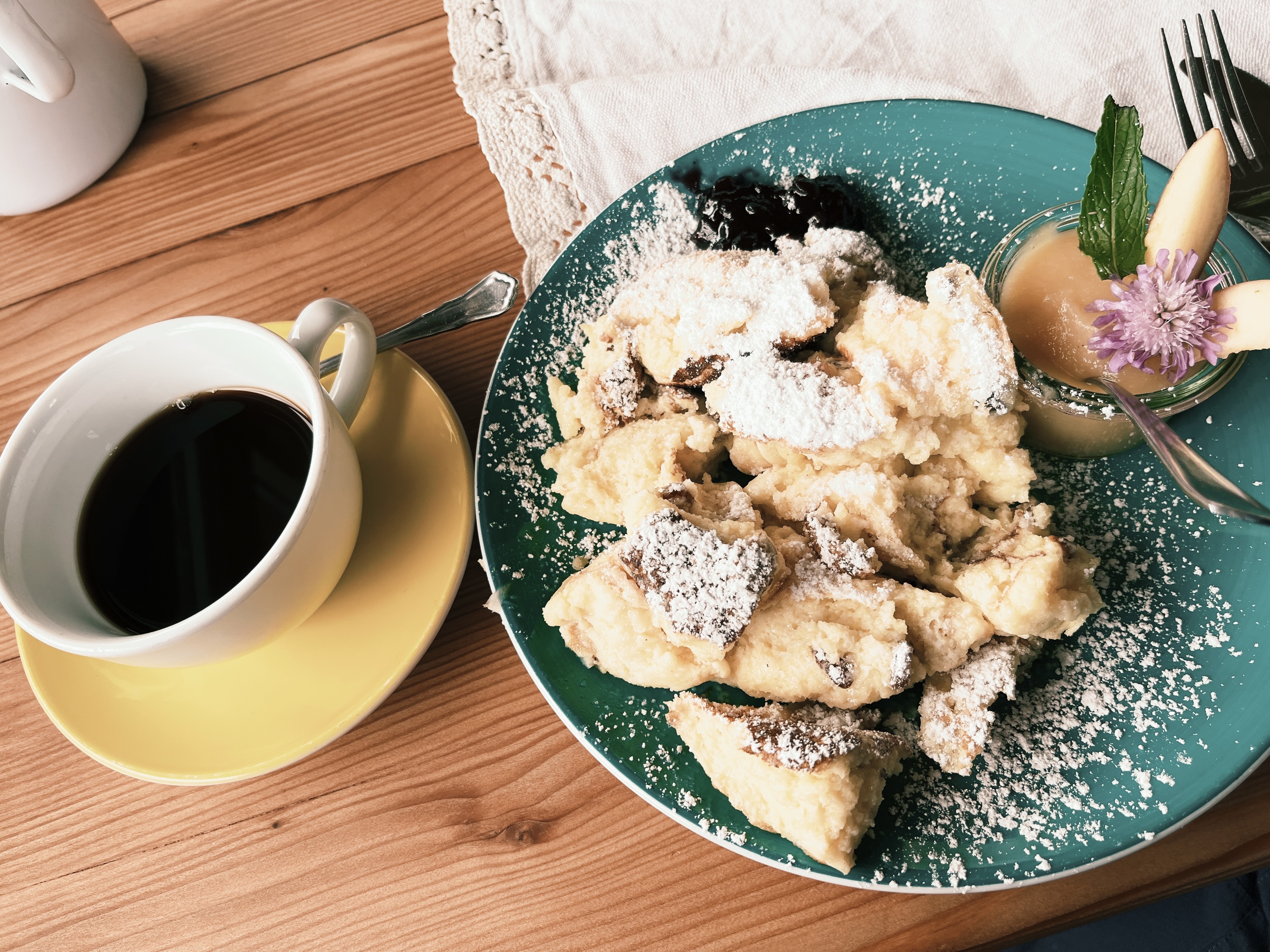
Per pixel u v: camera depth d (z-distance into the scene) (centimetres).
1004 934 26
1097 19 36
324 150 38
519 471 31
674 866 28
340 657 28
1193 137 33
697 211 33
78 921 29
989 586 28
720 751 27
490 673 30
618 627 28
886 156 33
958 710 27
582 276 33
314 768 30
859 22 37
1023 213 32
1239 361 28
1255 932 35
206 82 39
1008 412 29
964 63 36
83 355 36
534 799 29
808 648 28
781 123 33
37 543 26
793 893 27
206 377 29
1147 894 26
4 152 35
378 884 28
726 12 38
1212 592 28
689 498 29
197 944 28
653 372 31
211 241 37
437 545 29
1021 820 26
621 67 38
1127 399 27
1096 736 27
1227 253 28
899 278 33
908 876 25
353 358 30
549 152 36
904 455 30
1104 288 29
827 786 25
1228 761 26
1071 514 30
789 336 30
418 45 39
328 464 26
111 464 28
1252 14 35
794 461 30
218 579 27
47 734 31
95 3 37
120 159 38
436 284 35
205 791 30
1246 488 29
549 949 27
